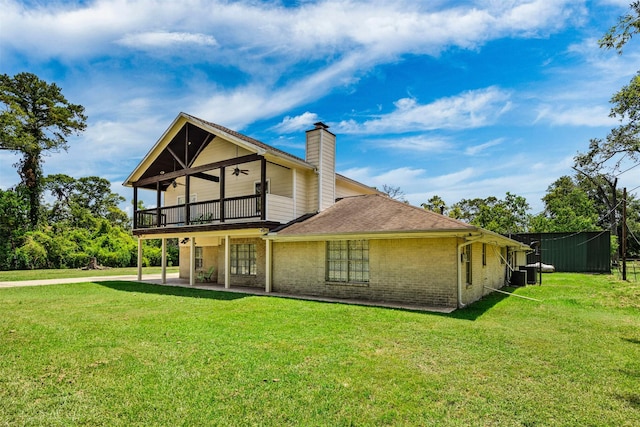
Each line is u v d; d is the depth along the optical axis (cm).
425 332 595
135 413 318
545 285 1410
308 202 1338
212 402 338
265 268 1257
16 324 657
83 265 2695
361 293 980
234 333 586
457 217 3941
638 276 1797
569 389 374
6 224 2538
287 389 366
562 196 3862
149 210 1593
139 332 593
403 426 298
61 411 322
